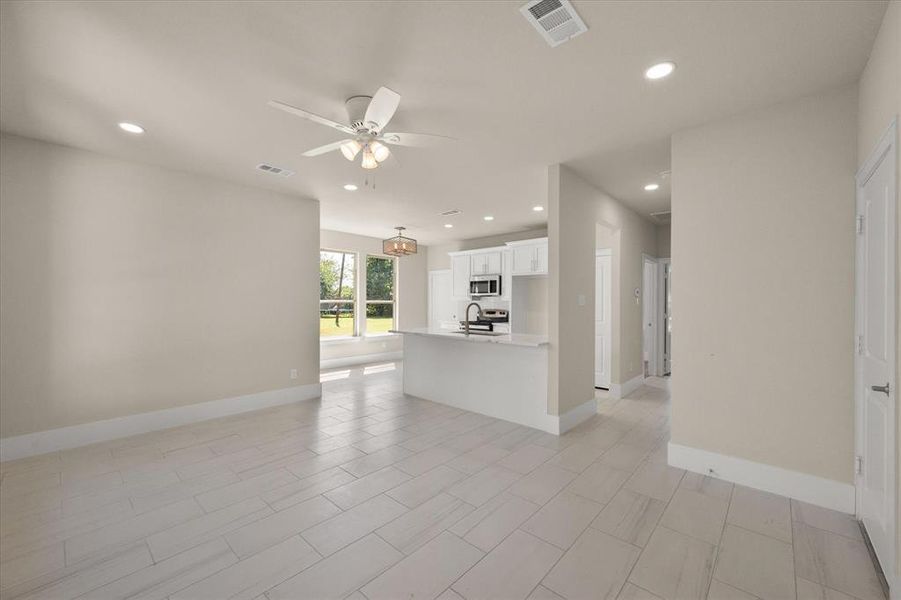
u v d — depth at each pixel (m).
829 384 2.29
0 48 1.90
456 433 3.58
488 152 3.28
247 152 3.31
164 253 3.72
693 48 1.93
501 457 3.02
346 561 1.82
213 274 4.04
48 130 2.88
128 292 3.51
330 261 7.64
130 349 3.52
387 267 8.41
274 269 4.53
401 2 1.62
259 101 2.46
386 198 4.83
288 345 4.66
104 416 3.38
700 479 2.64
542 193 4.56
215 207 4.05
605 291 5.46
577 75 2.17
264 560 1.83
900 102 1.50
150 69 2.11
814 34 1.82
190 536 2.01
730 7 1.65
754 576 1.72
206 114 2.62
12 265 2.98
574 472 2.76
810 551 1.89
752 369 2.53
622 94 2.37
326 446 3.25
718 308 2.66
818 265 2.32
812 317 2.34
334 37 1.85
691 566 1.79
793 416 2.40
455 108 2.54
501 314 7.00
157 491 2.48
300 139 3.04
